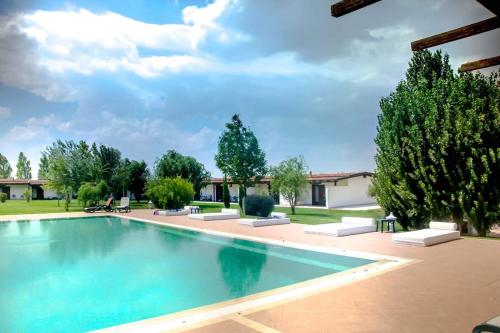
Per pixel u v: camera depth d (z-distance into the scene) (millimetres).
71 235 16891
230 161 31016
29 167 70250
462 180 14078
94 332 5336
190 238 15664
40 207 35406
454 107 14641
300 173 25531
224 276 9383
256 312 5969
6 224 21391
